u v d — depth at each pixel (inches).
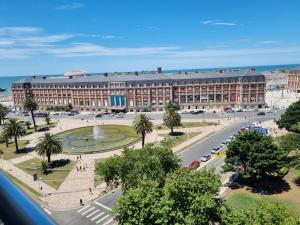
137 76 7751.0
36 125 6318.9
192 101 7436.0
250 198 2444.6
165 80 7322.8
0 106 6053.2
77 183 3105.3
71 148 4419.3
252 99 7096.5
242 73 7283.5
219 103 7303.2
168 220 1572.3
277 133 4653.1
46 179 3260.3
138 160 2226.9
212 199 1683.1
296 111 4141.2
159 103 7485.2
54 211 2509.8
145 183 1807.3
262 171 2598.4
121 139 4825.3
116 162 2370.8
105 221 2311.8
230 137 4534.9
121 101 7603.4
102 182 3100.4
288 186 2640.3
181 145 4335.6
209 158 3659.0
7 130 4325.8
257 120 5787.4
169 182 1759.4
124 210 1657.2
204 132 5044.3
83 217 2393.0
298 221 1449.3
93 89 7790.4
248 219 1581.0
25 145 4758.9
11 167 3730.3
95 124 6087.6
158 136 4901.6
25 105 5634.8
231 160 2677.2
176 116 4847.4
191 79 7332.7
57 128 5915.4
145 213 1605.6
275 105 7524.6
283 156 2615.7
